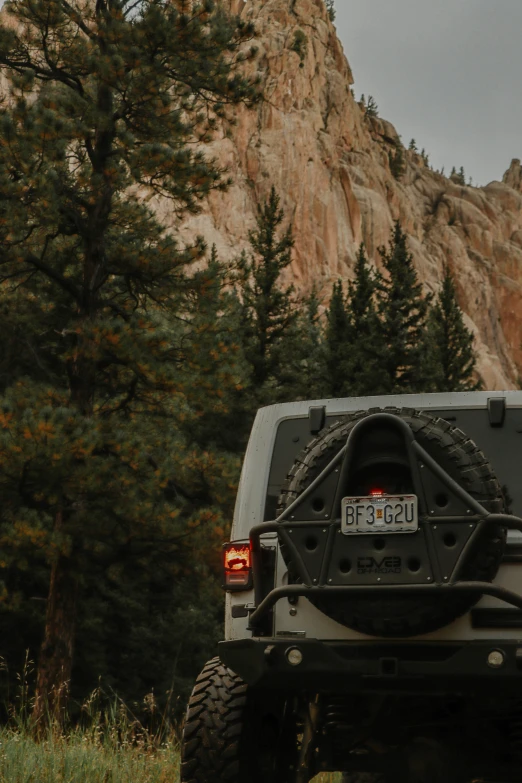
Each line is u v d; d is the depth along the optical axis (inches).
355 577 180.1
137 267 845.8
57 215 790.5
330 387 1519.4
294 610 196.1
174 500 876.0
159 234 882.1
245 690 203.9
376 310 1696.6
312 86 7135.8
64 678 799.7
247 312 1395.2
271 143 5964.6
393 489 183.8
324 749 216.5
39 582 957.2
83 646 970.7
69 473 743.1
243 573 203.3
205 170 826.8
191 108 885.2
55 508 797.2
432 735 207.9
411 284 1636.3
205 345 836.6
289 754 228.1
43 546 737.6
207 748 200.5
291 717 227.1
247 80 872.3
